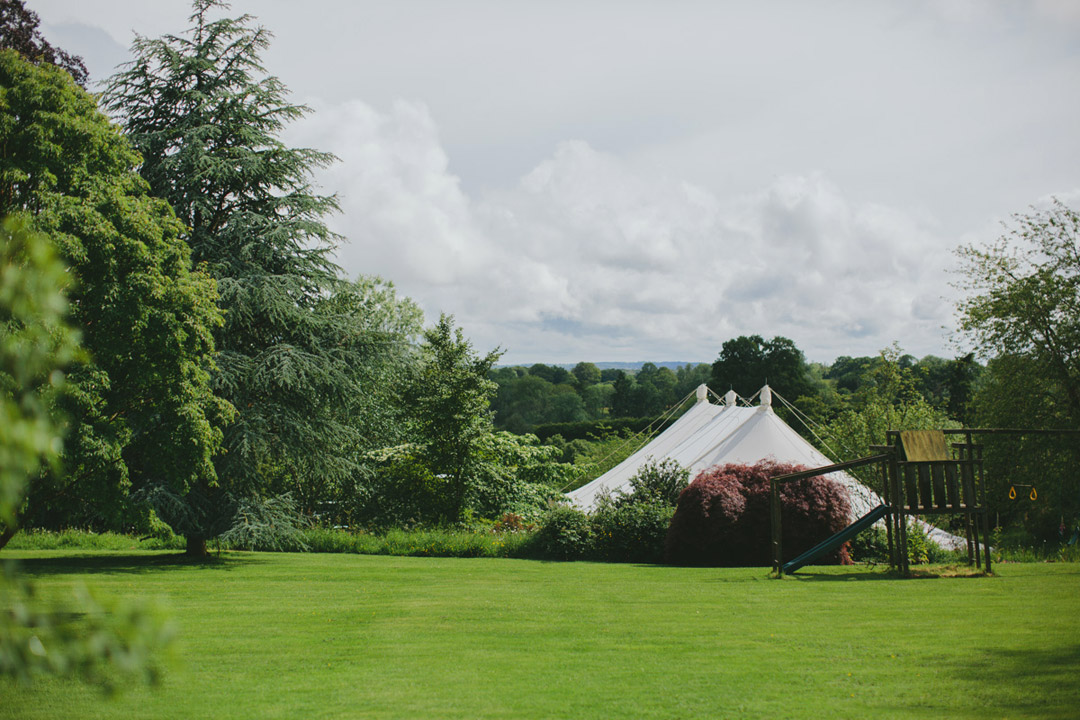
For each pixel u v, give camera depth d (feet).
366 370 65.98
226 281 59.16
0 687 20.51
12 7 71.00
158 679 6.98
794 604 33.42
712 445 76.64
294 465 65.31
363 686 20.66
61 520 76.43
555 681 20.94
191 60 62.95
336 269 67.67
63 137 47.75
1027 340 77.36
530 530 70.13
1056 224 78.07
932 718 16.99
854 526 46.11
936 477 44.39
